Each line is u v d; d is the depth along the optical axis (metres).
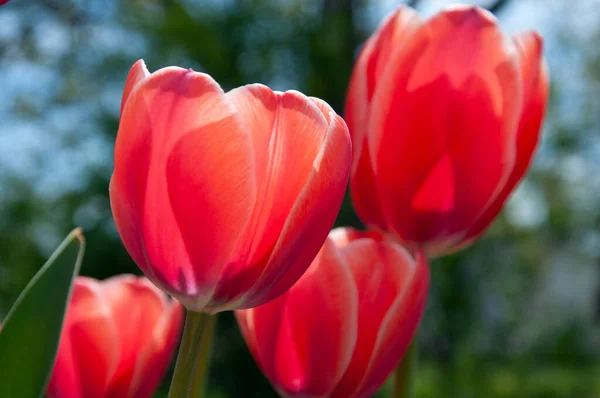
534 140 0.34
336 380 0.32
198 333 0.28
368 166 0.34
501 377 3.81
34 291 0.28
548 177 4.70
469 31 0.33
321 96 2.83
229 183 0.27
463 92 0.33
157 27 3.13
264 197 0.28
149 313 0.35
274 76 3.07
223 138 0.27
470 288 3.78
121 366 0.35
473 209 0.33
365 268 0.32
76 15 3.27
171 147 0.27
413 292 0.32
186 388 0.28
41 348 0.28
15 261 3.07
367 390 0.32
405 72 0.33
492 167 0.33
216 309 0.28
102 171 3.14
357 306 0.32
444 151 0.33
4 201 3.21
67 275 0.28
